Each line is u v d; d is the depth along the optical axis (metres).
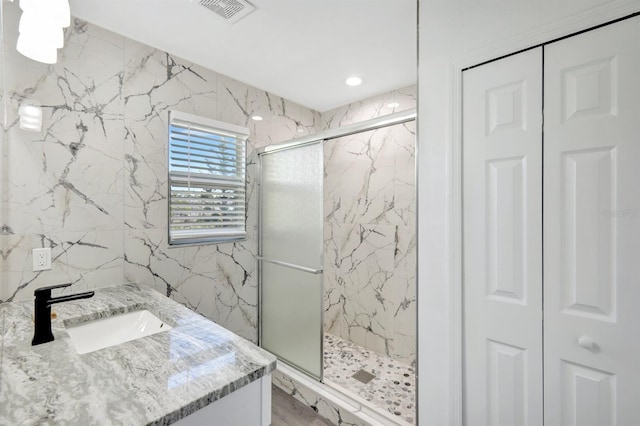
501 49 1.11
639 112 0.88
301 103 2.72
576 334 0.98
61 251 1.48
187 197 1.97
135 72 1.74
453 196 1.21
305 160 2.02
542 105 1.04
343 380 2.16
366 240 2.64
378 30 1.67
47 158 1.44
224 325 2.19
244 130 2.24
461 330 1.21
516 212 1.09
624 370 0.90
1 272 1.25
